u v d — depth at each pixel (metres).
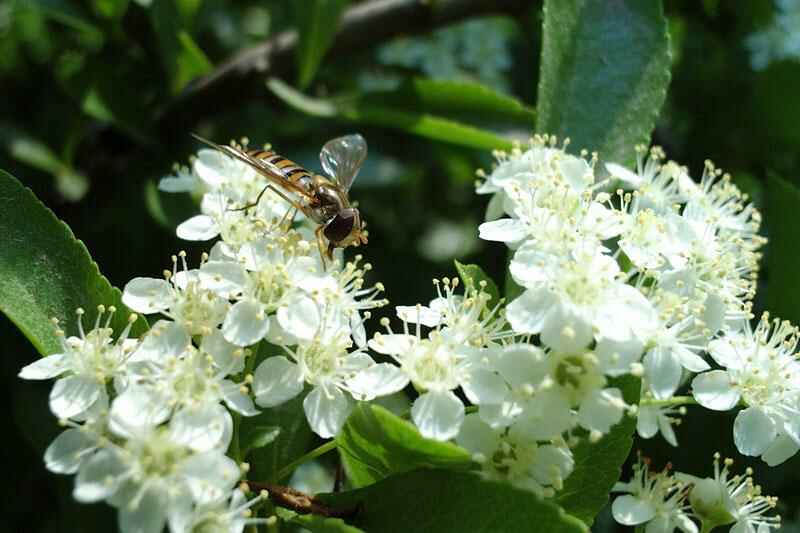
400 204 0.24
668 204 0.18
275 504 0.17
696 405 0.19
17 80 0.23
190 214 0.20
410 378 0.17
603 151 0.19
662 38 0.19
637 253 0.17
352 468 0.17
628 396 0.17
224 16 0.23
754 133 0.22
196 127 0.21
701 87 0.23
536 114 0.19
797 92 0.21
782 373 0.18
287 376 0.17
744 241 0.19
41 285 0.17
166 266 0.21
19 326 0.17
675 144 0.22
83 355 0.17
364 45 0.22
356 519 0.17
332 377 0.17
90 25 0.21
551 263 0.17
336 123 0.23
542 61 0.19
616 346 0.17
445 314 0.17
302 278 0.17
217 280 0.17
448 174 0.24
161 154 0.21
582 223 0.18
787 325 0.18
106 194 0.21
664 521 0.17
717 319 0.18
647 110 0.19
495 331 0.17
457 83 0.21
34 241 0.17
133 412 0.16
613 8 0.19
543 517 0.16
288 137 0.23
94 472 0.16
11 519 0.20
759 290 0.20
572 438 0.17
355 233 0.18
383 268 0.21
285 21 0.22
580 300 0.17
